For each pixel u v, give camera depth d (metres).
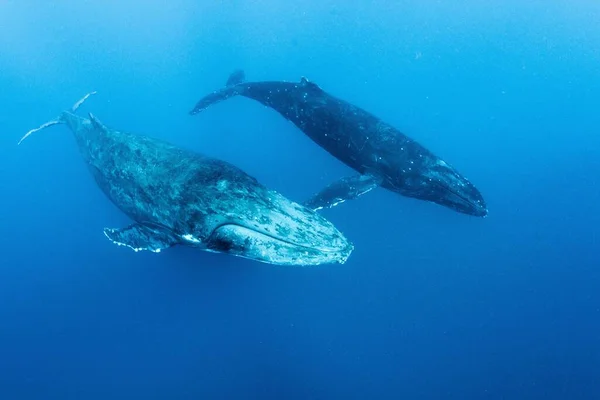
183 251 13.19
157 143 11.29
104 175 11.98
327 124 13.81
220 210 8.72
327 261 8.48
